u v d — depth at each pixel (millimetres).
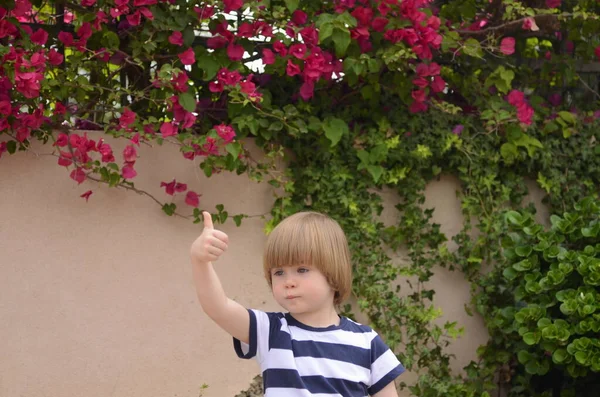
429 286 4516
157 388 3986
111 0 3646
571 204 4770
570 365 3934
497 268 4543
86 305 3861
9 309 3742
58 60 3625
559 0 4562
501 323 4277
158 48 3953
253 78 4172
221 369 4113
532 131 4656
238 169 4027
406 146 4328
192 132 4000
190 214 4055
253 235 4168
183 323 4039
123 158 3922
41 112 3570
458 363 4570
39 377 3787
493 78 4551
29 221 3771
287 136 4137
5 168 3732
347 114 4258
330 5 4105
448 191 4578
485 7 4691
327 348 2410
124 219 3932
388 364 2486
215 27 3896
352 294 4262
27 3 3498
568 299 3955
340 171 4184
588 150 4789
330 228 2475
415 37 3941
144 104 4027
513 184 4656
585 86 4945
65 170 3826
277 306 4203
